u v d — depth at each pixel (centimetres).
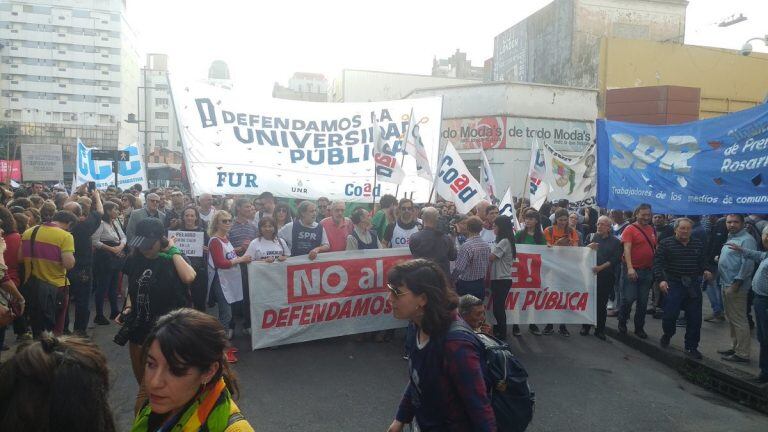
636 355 720
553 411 518
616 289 966
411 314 255
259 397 526
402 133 905
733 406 557
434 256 652
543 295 782
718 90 2975
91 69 7888
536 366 654
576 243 838
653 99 2459
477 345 256
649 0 3059
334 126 868
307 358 650
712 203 689
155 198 877
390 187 891
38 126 7506
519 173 2505
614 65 2848
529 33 3475
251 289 662
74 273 688
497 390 285
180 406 192
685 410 535
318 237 731
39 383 174
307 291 688
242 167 808
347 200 859
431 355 252
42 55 7750
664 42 2975
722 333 796
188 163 788
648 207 751
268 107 843
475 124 2544
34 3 7675
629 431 482
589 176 1137
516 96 2498
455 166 985
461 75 5312
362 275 713
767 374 566
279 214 848
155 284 416
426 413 259
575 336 804
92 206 839
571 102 2583
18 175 2312
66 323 724
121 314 427
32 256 579
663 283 685
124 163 1734
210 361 188
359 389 555
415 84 3903
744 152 658
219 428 188
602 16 3041
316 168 848
